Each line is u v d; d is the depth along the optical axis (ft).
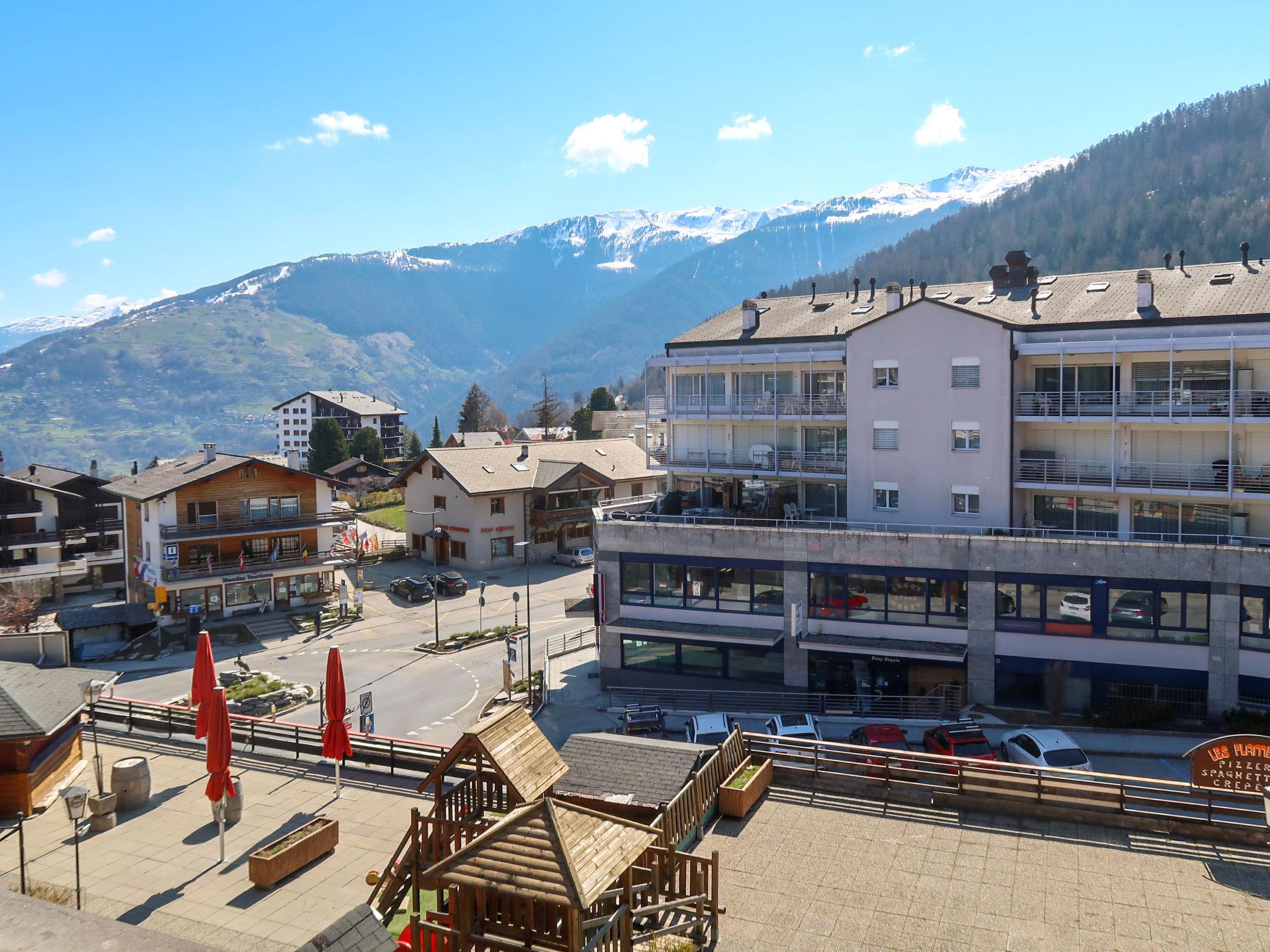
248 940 60.75
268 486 221.87
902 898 58.13
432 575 249.55
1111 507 144.36
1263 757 64.39
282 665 186.39
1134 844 64.49
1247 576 119.03
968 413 148.25
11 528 254.47
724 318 199.62
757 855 64.23
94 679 92.07
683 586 153.07
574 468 273.95
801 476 170.19
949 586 135.85
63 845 75.61
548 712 149.18
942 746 111.86
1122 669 126.62
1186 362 136.46
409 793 84.43
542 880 41.75
